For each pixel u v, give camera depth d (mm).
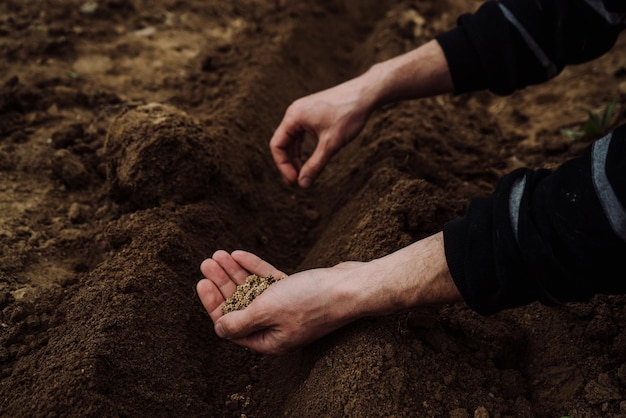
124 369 806
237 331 808
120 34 1375
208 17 1451
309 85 1329
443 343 836
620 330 846
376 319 831
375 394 777
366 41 1479
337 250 965
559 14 921
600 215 697
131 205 998
